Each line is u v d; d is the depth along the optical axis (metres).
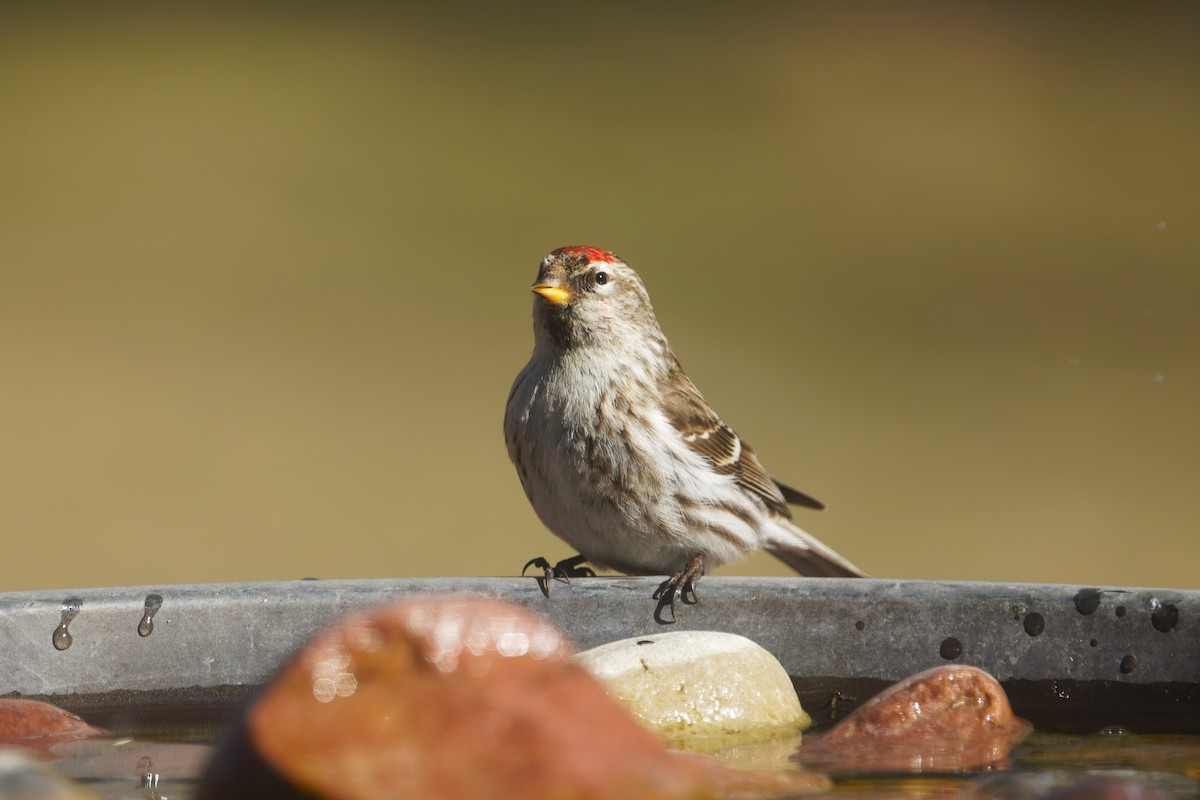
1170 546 12.67
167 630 4.39
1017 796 3.40
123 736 4.10
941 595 4.52
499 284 20.80
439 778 2.80
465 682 2.97
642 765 3.04
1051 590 4.47
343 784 2.72
